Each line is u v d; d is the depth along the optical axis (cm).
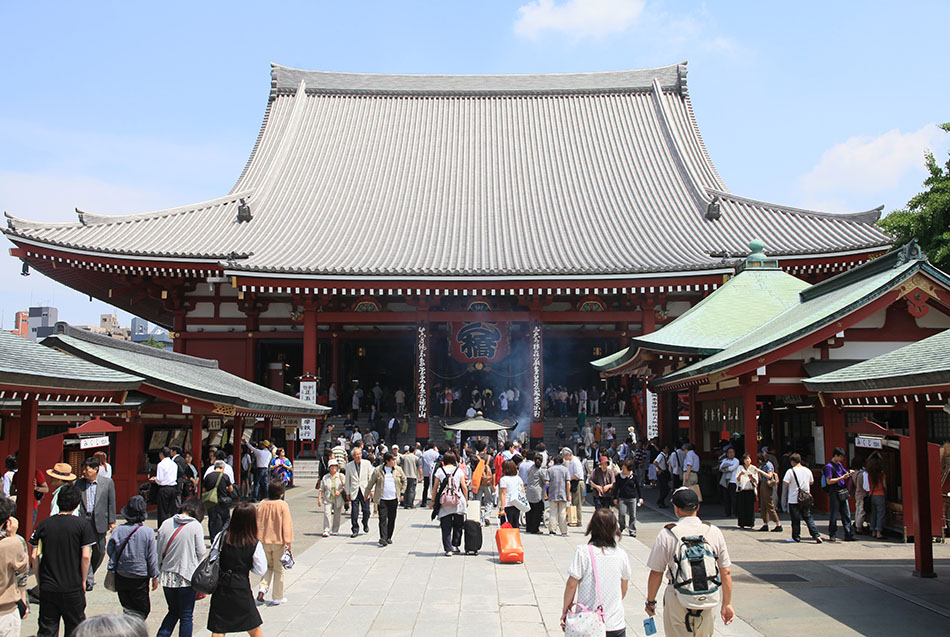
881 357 1589
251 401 2525
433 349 5459
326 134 5997
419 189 5453
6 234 4069
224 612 941
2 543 880
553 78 6406
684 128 5972
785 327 2341
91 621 431
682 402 3725
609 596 797
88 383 1438
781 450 2673
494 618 1198
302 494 3111
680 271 4162
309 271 4147
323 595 1351
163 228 4716
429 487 2880
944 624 1128
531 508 2083
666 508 2653
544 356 5616
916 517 1450
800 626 1124
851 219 4581
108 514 1345
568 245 4669
